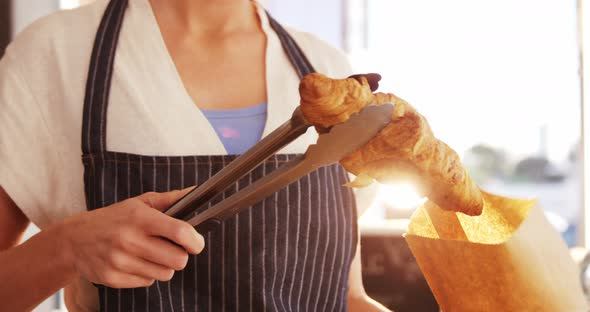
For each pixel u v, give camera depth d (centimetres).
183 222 69
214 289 97
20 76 97
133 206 73
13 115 95
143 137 97
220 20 109
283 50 111
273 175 66
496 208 81
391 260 167
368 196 116
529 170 791
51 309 205
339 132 61
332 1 367
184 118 99
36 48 99
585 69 222
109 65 99
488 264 71
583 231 226
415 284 166
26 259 77
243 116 102
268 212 98
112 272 71
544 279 71
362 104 60
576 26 224
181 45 106
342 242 105
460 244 72
